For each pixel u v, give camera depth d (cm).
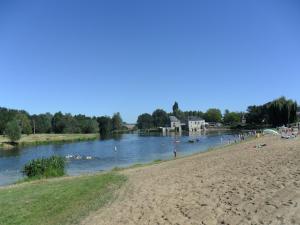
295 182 1648
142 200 1703
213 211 1334
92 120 17675
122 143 10256
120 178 2553
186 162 3506
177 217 1324
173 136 13975
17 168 5094
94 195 1883
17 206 1670
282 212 1195
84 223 1376
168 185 2056
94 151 7681
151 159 5528
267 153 3256
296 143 4241
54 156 3597
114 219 1402
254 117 17962
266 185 1667
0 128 13362
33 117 16800
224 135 12781
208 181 2005
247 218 1188
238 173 2156
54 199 1789
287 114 13675
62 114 17262
